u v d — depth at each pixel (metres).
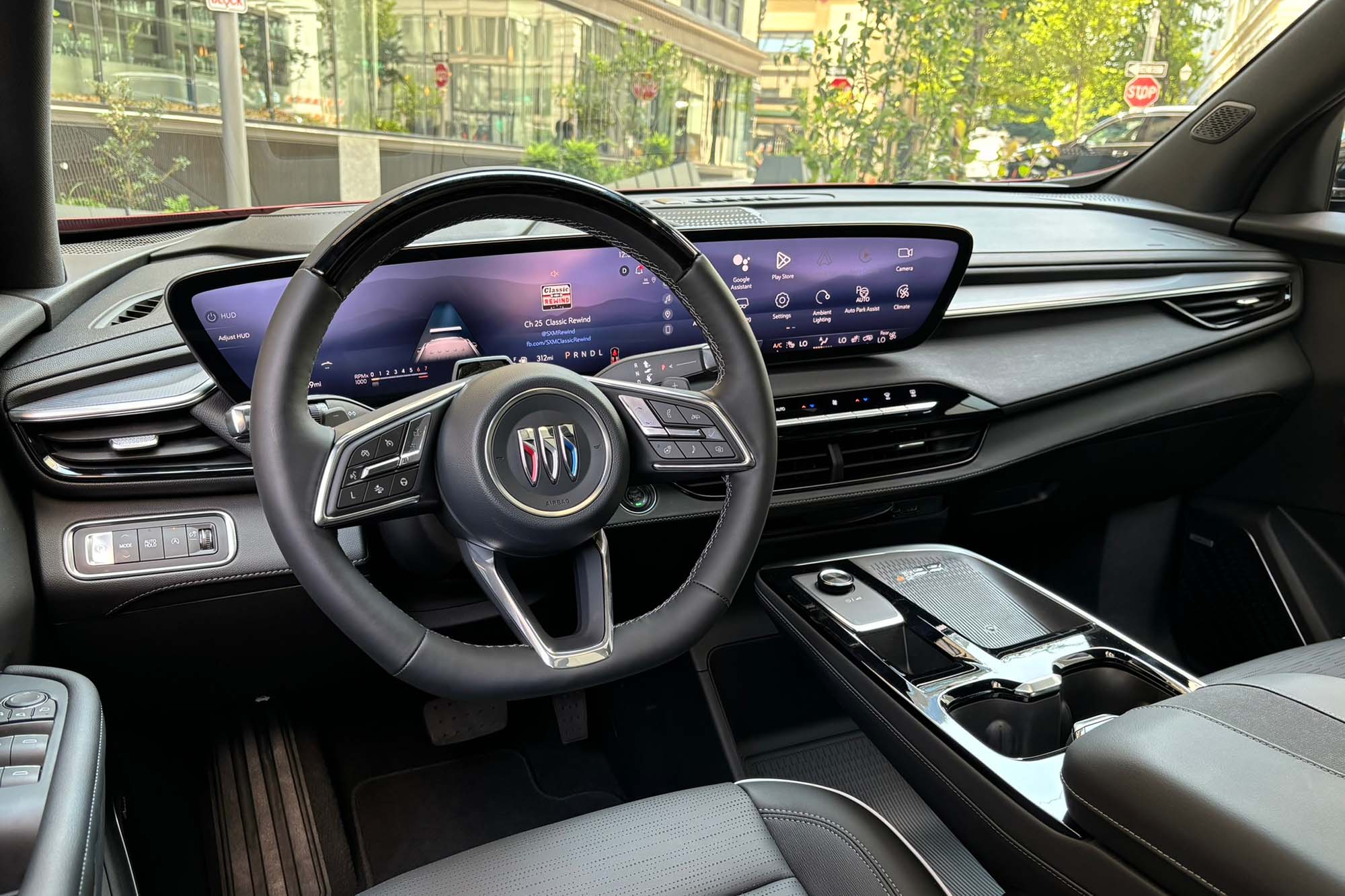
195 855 1.49
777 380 1.48
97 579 1.14
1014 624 1.32
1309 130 1.89
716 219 1.63
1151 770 0.77
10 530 1.08
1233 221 2.01
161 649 1.24
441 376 1.30
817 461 1.48
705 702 1.56
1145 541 2.08
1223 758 0.75
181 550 1.17
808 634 1.34
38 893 0.66
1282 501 1.92
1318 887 0.63
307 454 0.78
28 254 1.24
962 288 1.75
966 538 1.79
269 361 0.77
